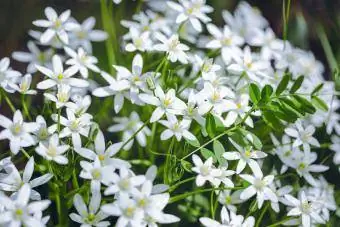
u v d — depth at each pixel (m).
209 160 0.61
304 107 0.63
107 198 0.64
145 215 0.58
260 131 0.69
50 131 0.62
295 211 0.63
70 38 0.75
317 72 0.78
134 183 0.58
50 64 0.75
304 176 0.68
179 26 0.75
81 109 0.64
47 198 0.67
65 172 0.62
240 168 0.63
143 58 0.73
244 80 0.70
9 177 0.60
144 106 0.71
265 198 0.62
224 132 0.63
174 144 0.69
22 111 0.71
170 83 0.67
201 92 0.64
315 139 0.68
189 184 0.69
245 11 0.82
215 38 0.76
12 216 0.56
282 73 0.75
